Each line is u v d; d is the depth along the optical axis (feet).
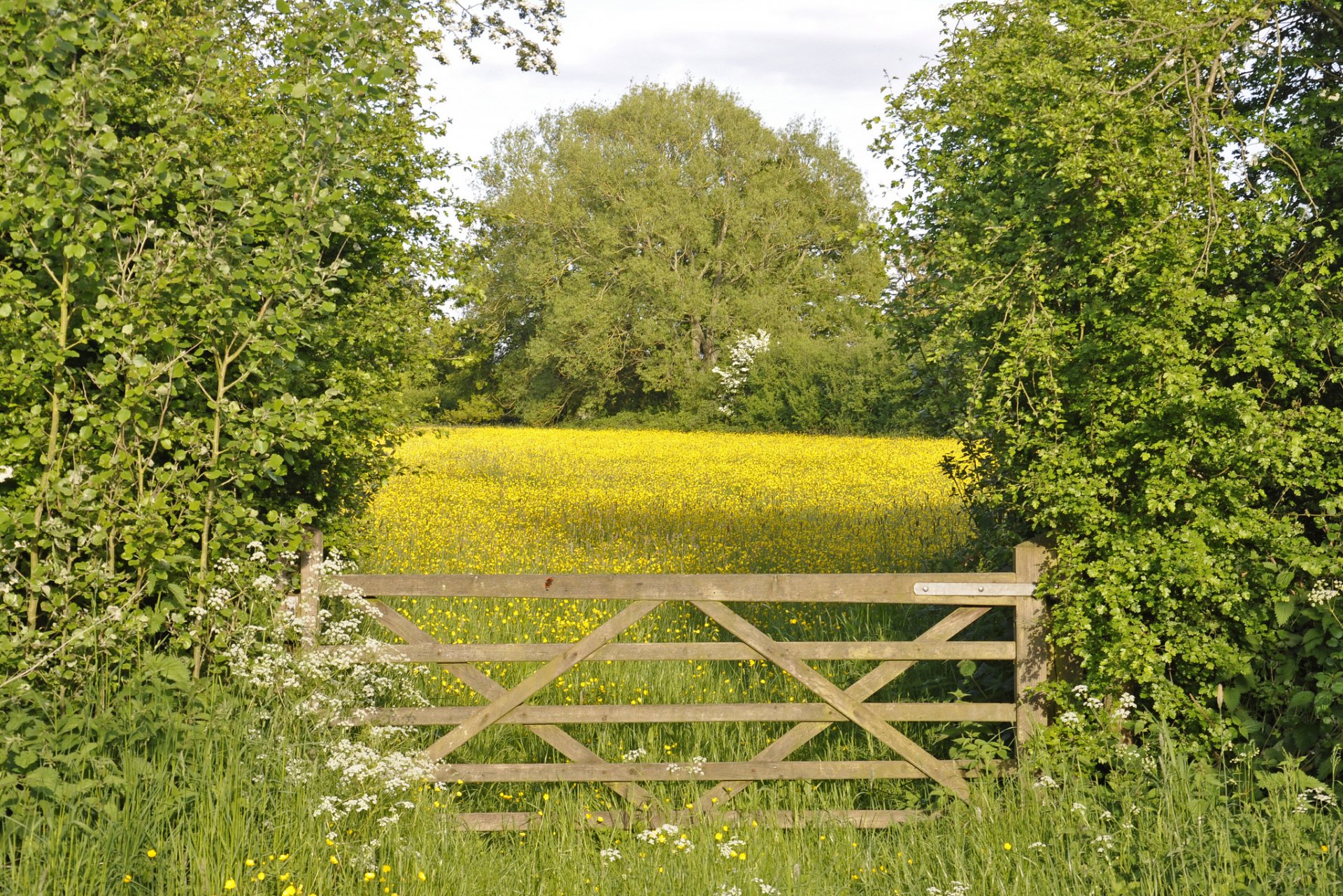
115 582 14.89
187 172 15.20
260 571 15.93
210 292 14.90
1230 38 17.01
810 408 136.46
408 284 24.98
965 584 16.48
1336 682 15.03
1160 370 15.90
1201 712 15.97
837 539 36.45
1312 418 15.87
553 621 26.66
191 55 16.57
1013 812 15.34
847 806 16.87
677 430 150.41
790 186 175.11
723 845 14.64
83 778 12.91
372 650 16.01
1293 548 15.74
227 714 14.73
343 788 14.64
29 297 14.35
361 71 15.84
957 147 20.15
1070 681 16.79
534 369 179.63
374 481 25.58
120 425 14.85
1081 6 17.88
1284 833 13.74
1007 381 16.26
